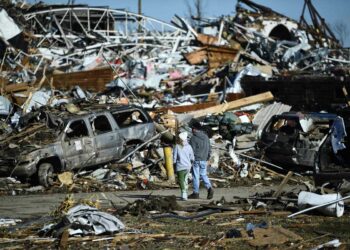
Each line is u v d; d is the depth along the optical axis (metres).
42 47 90.38
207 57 92.94
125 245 19.84
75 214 21.91
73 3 101.25
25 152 39.06
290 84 70.75
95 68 77.75
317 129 46.56
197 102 71.31
